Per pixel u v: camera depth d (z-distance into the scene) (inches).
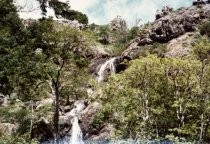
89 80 1843.0
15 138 1346.0
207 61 1389.0
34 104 2386.8
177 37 3179.1
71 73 1786.4
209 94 1374.3
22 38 1225.4
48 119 2201.0
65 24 1707.7
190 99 1430.9
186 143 1294.3
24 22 1310.3
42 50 1508.4
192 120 1441.9
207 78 1373.0
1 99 2485.2
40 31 1359.5
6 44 1125.7
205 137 1398.9
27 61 1177.4
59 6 1353.3
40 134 2182.6
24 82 1267.2
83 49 1788.9
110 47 4463.6
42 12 1322.6
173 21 3287.4
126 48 3671.3
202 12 3376.0
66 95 1919.3
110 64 3206.2
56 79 1701.5
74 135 2281.0
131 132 1492.4
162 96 1519.4
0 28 1171.3
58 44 1599.4
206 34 3083.2
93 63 3321.9
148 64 1470.2
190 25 3223.4
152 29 3351.4
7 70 1097.4
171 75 1475.1
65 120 2327.8
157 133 1440.7
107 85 1561.3
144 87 1475.1
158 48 2984.7
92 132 2190.0
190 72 1424.7
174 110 1501.0
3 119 2251.5
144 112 1453.0
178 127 1478.8
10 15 1187.9
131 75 1494.8
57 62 1692.9
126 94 1502.2
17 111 2241.6
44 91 1945.1
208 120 1393.9
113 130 1584.6
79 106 2428.6
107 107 1534.2
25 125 2191.2
